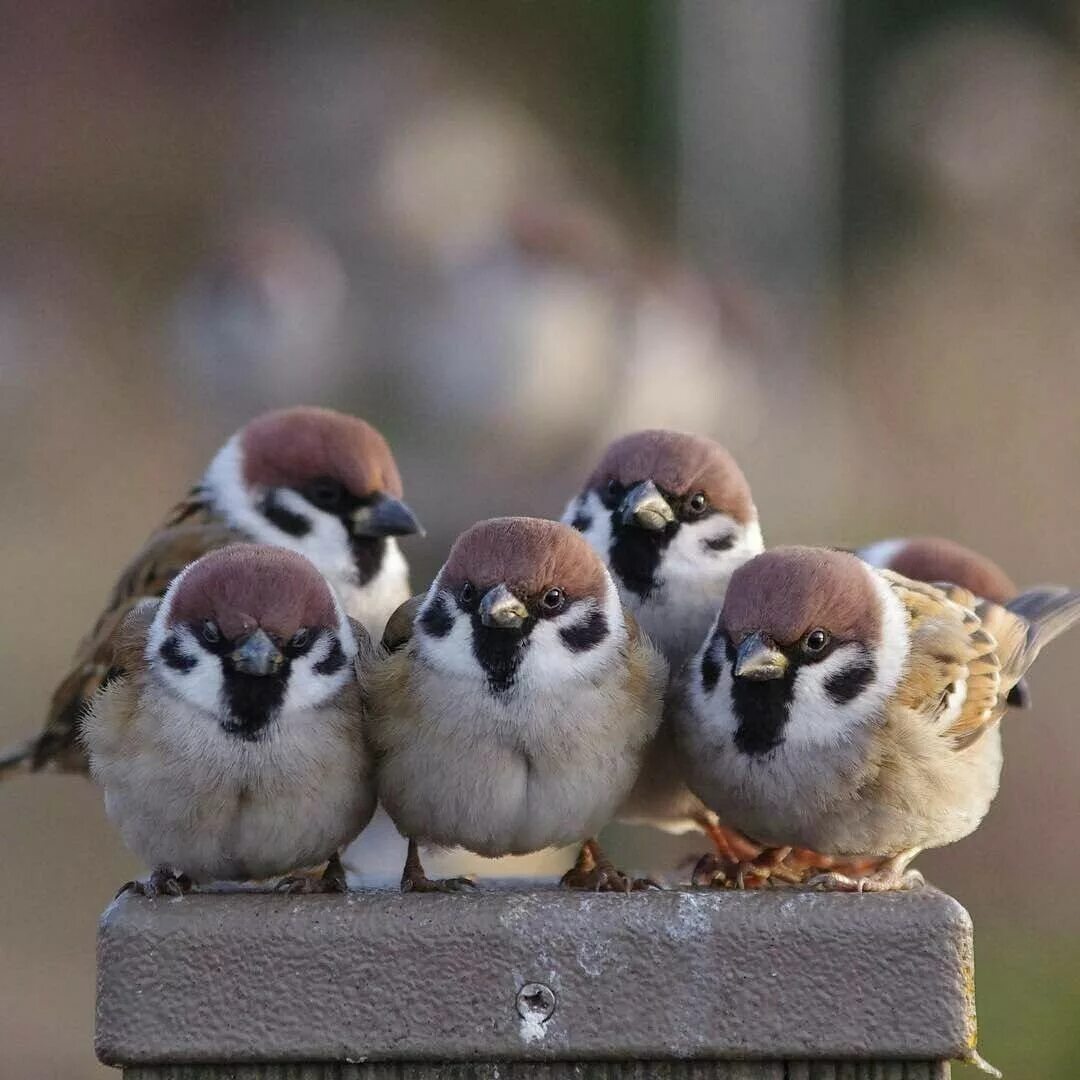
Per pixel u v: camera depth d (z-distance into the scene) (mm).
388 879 6402
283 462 8195
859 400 19656
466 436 17594
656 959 5008
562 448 17656
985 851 13250
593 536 6809
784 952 4996
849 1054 4988
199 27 28141
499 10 24750
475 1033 5008
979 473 18266
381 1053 5008
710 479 6777
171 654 5871
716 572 6766
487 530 6023
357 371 19969
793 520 17578
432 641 5910
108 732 5922
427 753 5855
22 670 18156
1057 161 20406
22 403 23828
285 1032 5008
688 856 6945
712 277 19797
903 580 6801
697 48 20766
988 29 21500
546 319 17281
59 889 15031
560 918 5027
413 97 23469
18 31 28391
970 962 4996
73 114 28281
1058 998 12320
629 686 5980
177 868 5957
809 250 20672
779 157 20703
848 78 21750
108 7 28516
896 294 20406
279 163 24531
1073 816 13250
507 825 5945
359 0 25359
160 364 24391
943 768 6195
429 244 19453
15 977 13516
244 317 21484
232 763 5785
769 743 6039
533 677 5820
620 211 22438
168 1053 5008
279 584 5879
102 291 26125
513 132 22609
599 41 24047
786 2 20688
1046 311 19906
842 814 6121
